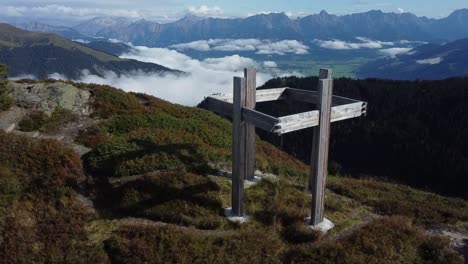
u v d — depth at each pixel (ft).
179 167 48.75
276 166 59.67
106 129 62.90
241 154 38.70
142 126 65.10
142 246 33.83
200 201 41.81
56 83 73.20
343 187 54.54
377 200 51.55
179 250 33.78
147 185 43.47
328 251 34.81
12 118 61.16
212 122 78.23
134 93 84.99
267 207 42.91
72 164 46.91
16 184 41.55
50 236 35.68
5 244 34.30
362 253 34.94
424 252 36.60
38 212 39.04
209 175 49.26
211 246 34.53
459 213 49.11
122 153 49.93
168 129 64.49
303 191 48.98
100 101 71.31
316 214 39.68
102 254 33.76
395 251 35.78
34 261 33.19
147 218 40.09
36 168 45.03
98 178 46.19
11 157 45.73
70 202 41.24
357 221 42.57
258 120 36.14
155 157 49.47
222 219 39.40
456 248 39.37
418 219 45.80
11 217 36.94
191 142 57.72
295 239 37.91
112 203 42.63
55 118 63.67
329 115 38.22
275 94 48.62
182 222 39.04
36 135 57.77
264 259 33.73
